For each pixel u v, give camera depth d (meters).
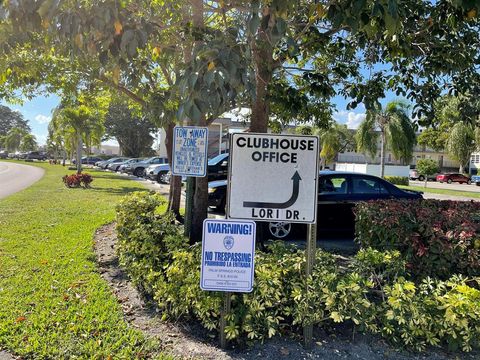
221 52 2.72
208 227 3.26
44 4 2.95
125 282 5.29
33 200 13.83
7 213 10.67
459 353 3.41
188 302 3.71
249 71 2.95
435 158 61.69
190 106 2.69
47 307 4.31
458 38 5.70
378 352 3.43
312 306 3.45
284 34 3.12
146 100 6.42
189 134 4.98
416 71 6.46
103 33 3.13
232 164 3.38
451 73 5.99
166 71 8.03
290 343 3.53
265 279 3.55
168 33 5.28
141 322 4.06
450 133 41.88
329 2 3.89
